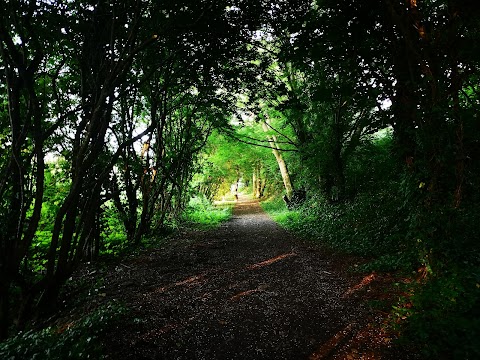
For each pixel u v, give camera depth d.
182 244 11.73
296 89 14.62
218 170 28.12
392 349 3.58
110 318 4.48
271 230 14.52
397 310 4.29
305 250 9.52
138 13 5.69
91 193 6.61
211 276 7.34
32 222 5.11
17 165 5.38
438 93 4.64
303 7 6.93
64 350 3.64
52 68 7.09
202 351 3.91
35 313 5.51
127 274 7.80
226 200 45.88
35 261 8.03
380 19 6.07
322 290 5.85
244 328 4.52
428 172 4.88
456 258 4.40
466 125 4.69
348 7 6.44
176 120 14.88
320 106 13.73
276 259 8.70
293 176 23.58
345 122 13.40
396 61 5.74
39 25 5.82
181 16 6.25
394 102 6.02
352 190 13.95
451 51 4.64
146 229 13.23
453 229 4.59
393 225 8.25
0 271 4.90
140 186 12.05
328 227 11.46
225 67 9.16
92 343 3.76
